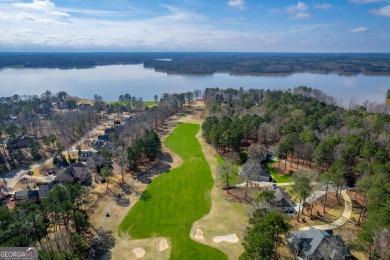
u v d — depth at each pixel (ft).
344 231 217.36
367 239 175.22
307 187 229.25
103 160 340.80
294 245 193.67
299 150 335.06
